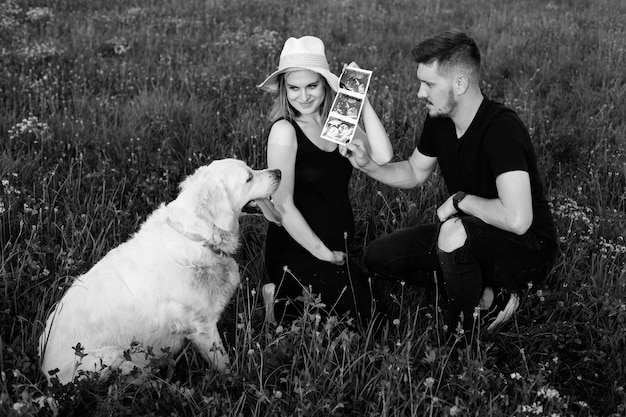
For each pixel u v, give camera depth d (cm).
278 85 345
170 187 464
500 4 1170
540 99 669
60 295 328
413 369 286
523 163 305
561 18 1010
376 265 367
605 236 411
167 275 296
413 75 748
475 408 264
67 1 1091
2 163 457
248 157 530
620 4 1155
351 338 271
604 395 284
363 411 272
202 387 273
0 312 309
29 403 231
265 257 376
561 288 360
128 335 290
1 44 806
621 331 304
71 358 278
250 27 978
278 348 285
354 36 938
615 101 648
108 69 725
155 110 589
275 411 259
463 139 329
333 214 360
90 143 525
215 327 318
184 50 845
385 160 359
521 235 325
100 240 388
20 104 599
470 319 329
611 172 494
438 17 1080
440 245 325
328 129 330
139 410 257
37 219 402
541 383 268
